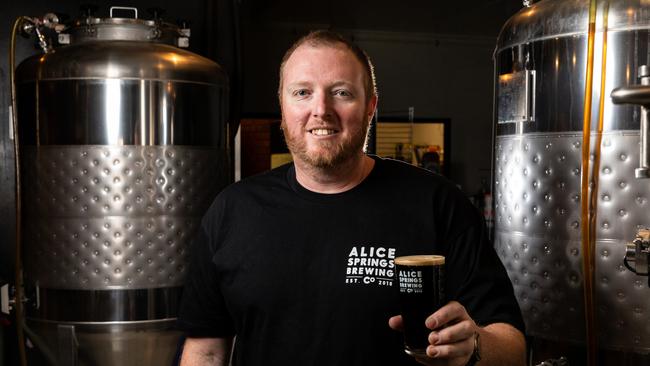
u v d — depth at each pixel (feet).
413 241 5.13
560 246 7.49
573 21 7.29
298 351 5.14
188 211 9.86
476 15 28.19
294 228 5.26
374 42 31.37
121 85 9.35
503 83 8.06
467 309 5.10
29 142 9.75
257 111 29.73
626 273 7.06
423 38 31.83
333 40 5.10
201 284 5.67
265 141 29.84
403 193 5.27
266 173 5.74
